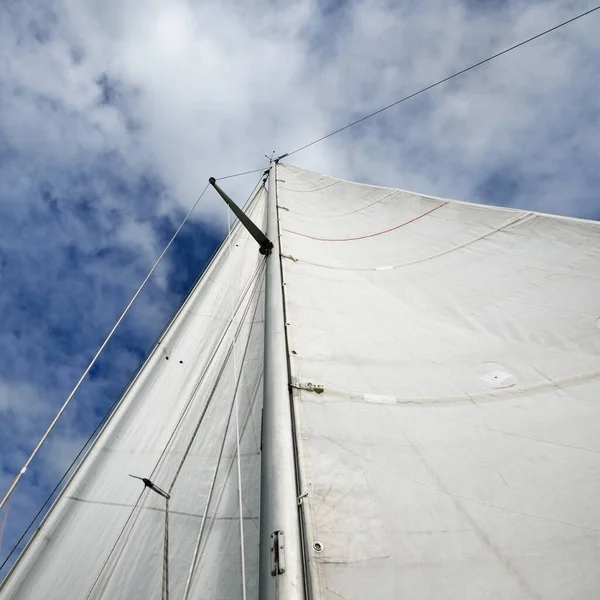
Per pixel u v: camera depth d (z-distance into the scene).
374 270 4.70
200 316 4.66
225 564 2.28
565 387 2.38
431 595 1.38
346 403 2.44
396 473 1.94
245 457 2.88
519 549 1.51
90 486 2.93
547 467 1.87
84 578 2.40
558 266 3.70
